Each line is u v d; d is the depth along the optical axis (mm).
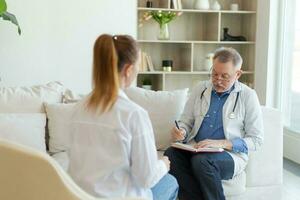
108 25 4621
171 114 3057
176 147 2627
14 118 2773
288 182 3811
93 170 1635
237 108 2625
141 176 1634
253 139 2576
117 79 1608
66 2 4469
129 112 1603
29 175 1489
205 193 2426
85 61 4602
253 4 5129
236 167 2521
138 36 5180
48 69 4520
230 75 2584
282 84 4820
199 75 5375
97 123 1623
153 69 5168
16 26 4355
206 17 5355
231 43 5195
